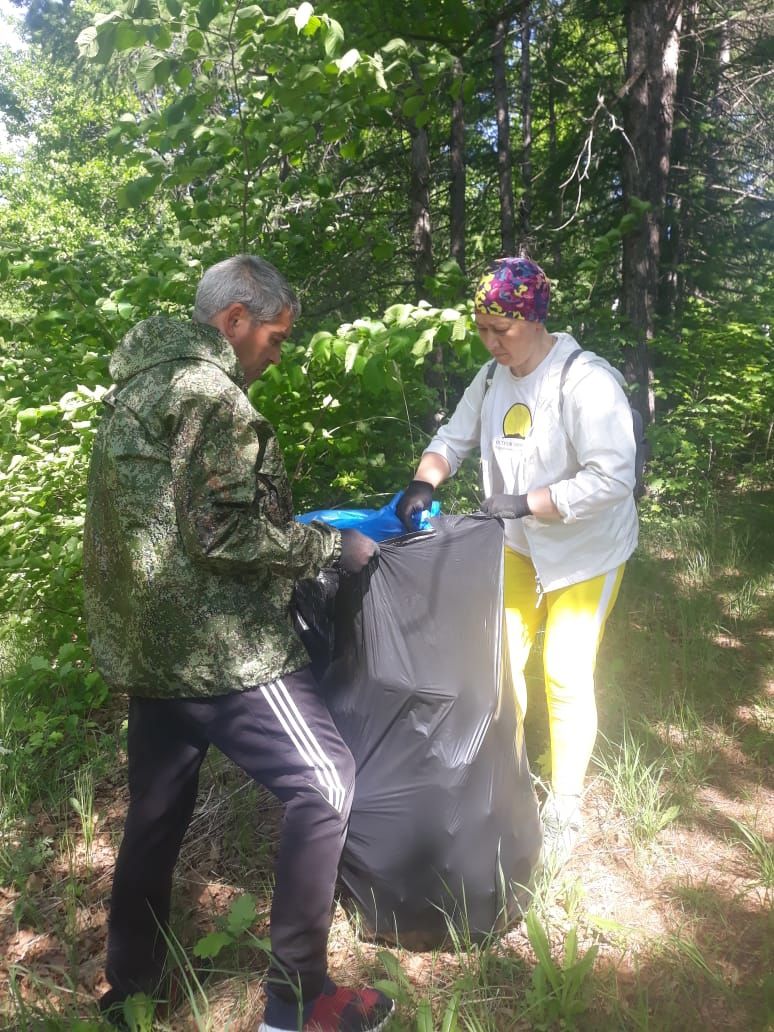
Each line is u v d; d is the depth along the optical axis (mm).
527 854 2414
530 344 2553
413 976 2270
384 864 2268
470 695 2256
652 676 3896
